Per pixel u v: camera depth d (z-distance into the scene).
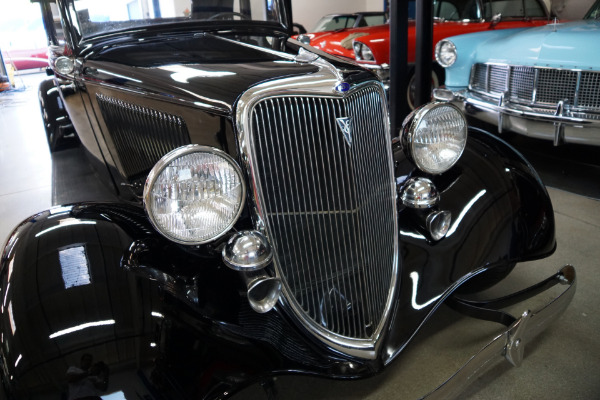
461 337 1.92
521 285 2.24
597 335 1.91
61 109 3.32
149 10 2.27
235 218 1.30
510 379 1.71
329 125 1.37
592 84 3.04
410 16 7.53
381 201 1.57
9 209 3.56
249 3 2.41
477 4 5.65
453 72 4.00
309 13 12.36
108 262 1.29
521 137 4.61
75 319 1.16
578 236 2.68
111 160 2.43
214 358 1.22
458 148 1.70
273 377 1.32
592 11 4.08
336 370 1.39
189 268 1.35
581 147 4.24
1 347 1.14
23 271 1.28
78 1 2.22
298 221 1.38
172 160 1.19
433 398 1.28
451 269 1.61
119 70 1.94
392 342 1.47
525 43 3.39
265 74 1.46
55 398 1.06
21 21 14.98
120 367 1.11
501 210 1.72
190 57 1.90
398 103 3.81
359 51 5.23
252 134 1.31
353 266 1.46
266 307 1.29
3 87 10.68
